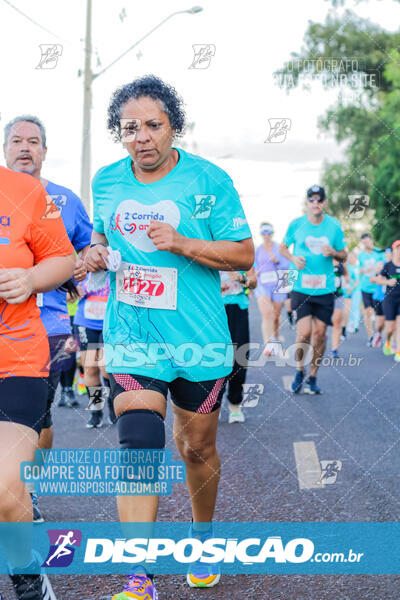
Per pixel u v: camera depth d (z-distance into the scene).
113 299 2.85
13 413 2.36
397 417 6.09
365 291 12.30
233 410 6.05
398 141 24.03
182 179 2.82
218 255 2.75
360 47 23.05
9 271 2.36
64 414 6.66
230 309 5.92
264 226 9.79
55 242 2.55
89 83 11.12
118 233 2.83
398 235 23.94
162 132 2.74
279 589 2.86
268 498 3.95
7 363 2.41
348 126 24.55
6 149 3.94
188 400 2.83
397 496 3.93
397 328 10.16
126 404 2.64
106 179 2.91
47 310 3.77
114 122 2.84
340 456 4.80
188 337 2.79
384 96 24.38
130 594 2.43
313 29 22.55
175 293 2.76
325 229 7.35
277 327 10.28
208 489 2.98
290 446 5.13
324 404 6.83
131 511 2.51
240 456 4.88
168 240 2.67
